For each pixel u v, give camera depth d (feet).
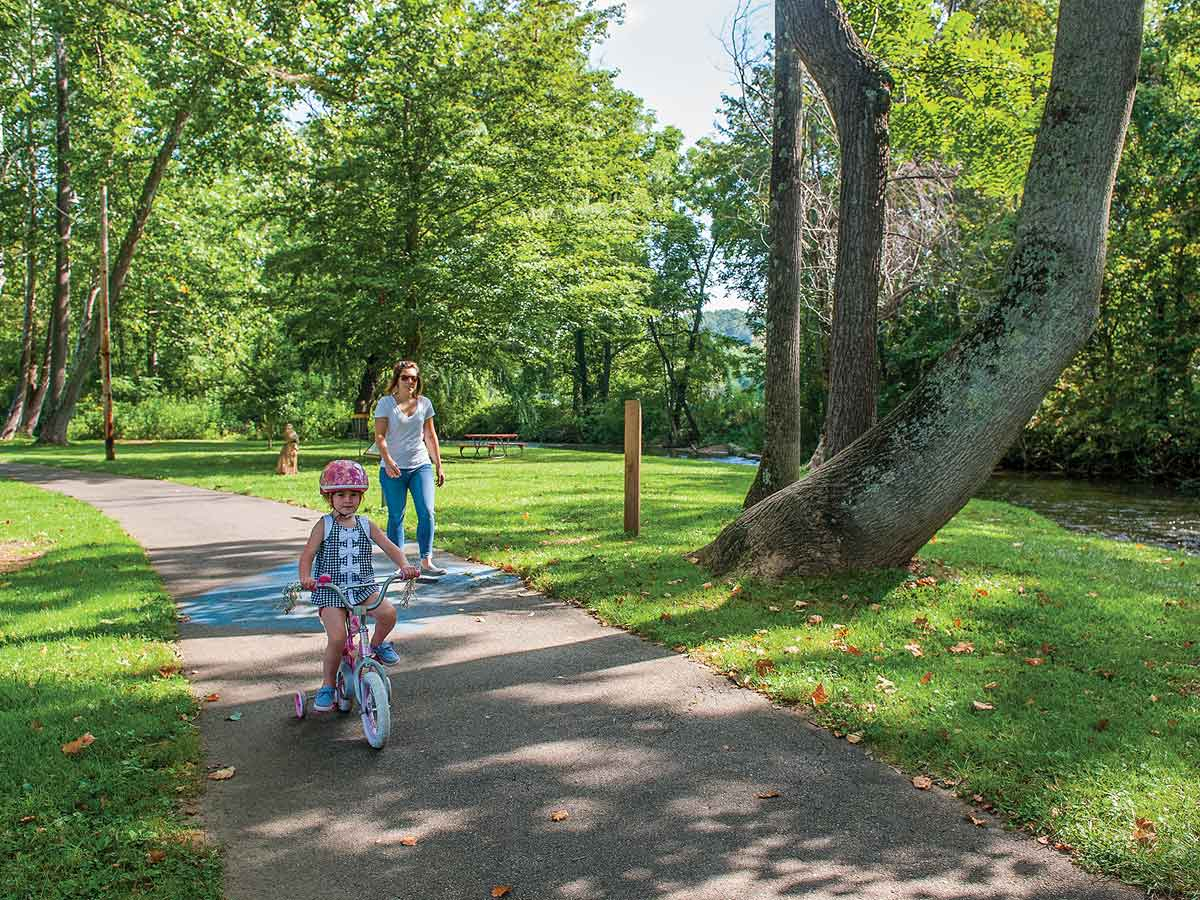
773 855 11.12
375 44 57.62
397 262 73.20
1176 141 77.46
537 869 10.77
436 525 36.24
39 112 97.25
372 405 92.07
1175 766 13.12
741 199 95.55
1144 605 23.25
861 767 13.69
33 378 132.36
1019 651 19.17
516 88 75.15
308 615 22.67
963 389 22.35
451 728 15.25
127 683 16.75
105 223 80.53
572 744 14.57
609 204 91.97
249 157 69.00
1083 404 86.94
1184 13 80.33
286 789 12.85
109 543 32.60
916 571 24.97
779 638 19.77
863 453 24.06
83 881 10.05
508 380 91.35
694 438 148.25
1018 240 21.77
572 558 28.53
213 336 124.98
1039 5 77.61
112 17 58.49
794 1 28.73
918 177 63.36
